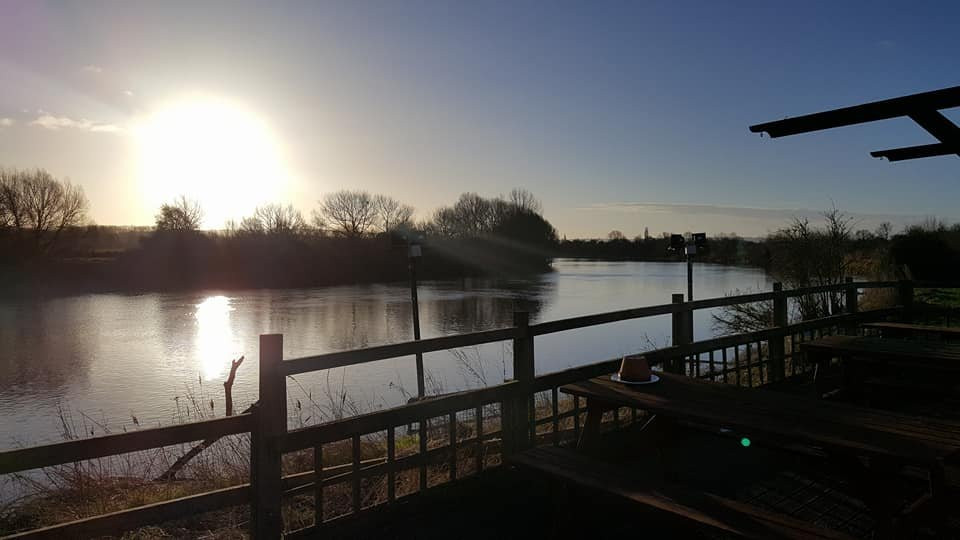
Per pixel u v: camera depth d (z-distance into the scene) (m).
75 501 4.88
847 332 7.61
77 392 16.16
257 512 2.83
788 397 3.51
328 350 21.53
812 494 3.69
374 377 15.72
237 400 15.15
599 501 3.53
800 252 14.54
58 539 2.31
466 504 3.72
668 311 5.07
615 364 4.73
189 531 3.80
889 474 2.72
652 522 3.44
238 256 60.16
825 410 3.19
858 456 2.78
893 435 2.74
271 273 58.69
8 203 57.22
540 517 3.56
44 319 31.52
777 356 6.20
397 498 3.46
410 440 6.42
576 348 20.39
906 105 3.12
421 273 67.69
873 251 19.36
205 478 5.45
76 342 24.27
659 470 4.07
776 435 2.82
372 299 41.72
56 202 61.16
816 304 13.04
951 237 18.19
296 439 2.96
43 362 20.27
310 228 74.94
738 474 4.03
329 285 56.69
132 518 2.47
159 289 50.56
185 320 30.81
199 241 60.50
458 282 61.03
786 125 3.54
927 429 2.83
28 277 52.41
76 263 56.31
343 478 3.21
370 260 64.31
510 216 87.81
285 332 26.17
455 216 93.50
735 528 2.41
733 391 3.65
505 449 3.99
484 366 15.96
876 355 4.73
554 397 4.28
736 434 3.60
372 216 83.06
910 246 18.27
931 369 5.21
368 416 3.30
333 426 3.12
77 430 12.46
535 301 38.16
